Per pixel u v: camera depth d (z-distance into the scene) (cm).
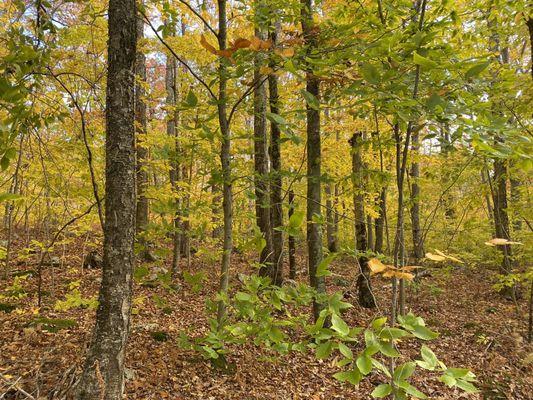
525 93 426
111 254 273
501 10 475
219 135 296
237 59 243
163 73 1377
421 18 245
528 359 201
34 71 219
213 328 267
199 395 428
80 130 563
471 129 183
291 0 386
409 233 1234
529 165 177
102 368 262
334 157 817
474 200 765
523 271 824
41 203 757
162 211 335
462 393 513
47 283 727
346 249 268
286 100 642
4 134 183
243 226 827
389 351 124
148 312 646
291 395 461
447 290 1054
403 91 221
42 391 346
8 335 475
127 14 281
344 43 272
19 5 265
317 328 143
